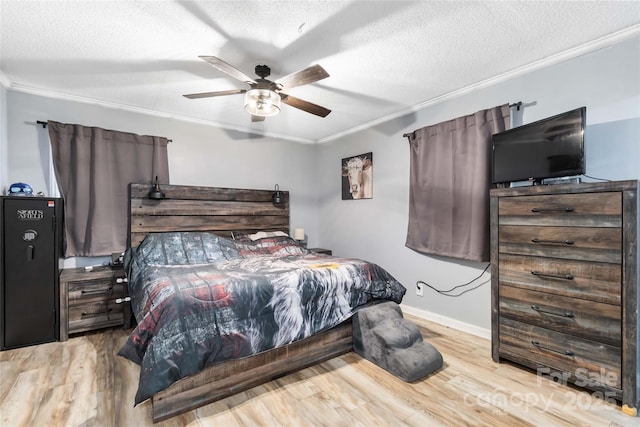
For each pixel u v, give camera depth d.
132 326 3.11
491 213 2.42
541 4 1.81
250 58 2.42
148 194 3.47
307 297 2.29
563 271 2.01
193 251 3.17
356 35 2.12
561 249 2.02
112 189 3.34
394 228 3.78
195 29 2.04
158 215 3.55
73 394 1.95
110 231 3.31
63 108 3.15
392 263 3.80
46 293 2.73
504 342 2.33
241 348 1.95
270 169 4.62
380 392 2.01
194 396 1.83
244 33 2.09
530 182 2.59
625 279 1.76
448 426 1.68
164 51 2.32
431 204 3.28
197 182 3.98
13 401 1.87
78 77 2.76
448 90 3.08
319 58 2.43
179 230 3.69
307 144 5.00
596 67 2.24
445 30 2.07
